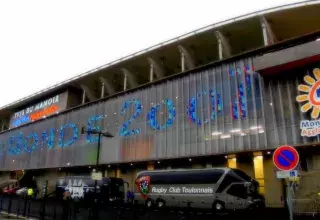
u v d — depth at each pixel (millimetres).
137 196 28453
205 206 23344
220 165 31875
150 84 38906
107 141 41531
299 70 26891
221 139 29859
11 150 64062
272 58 27062
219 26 35375
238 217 11859
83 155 44656
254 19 33625
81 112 48031
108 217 14383
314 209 18906
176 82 36062
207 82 32969
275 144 26234
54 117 54000
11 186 52594
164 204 26000
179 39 38469
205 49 40562
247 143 27906
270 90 28062
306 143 24562
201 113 32312
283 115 26641
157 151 35031
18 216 19578
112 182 30781
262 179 28016
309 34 26844
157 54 41875
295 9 31453
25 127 61875
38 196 41219
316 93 25250
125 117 40469
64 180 35625
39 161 53750
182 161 34812
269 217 13609
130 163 38562
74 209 15555
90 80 51781
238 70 30812
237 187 22234
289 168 7266
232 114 29781
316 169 24844
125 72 46188
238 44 39719
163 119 35844
